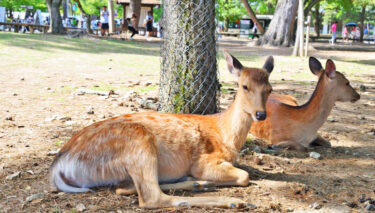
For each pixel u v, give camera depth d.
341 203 3.46
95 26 37.19
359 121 6.77
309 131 5.07
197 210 3.20
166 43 5.33
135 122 3.55
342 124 6.54
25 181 3.69
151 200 3.21
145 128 3.46
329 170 4.34
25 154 4.40
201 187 3.64
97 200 3.31
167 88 5.33
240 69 3.76
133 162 3.26
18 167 4.01
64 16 40.25
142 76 10.91
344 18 60.94
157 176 3.33
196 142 3.70
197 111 5.27
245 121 3.77
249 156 4.71
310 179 4.04
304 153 4.98
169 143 3.59
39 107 6.76
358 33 43.38
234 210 3.23
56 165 3.42
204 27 5.20
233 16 46.94
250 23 46.81
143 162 3.25
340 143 5.49
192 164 3.70
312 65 5.35
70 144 3.45
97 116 6.26
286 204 3.40
